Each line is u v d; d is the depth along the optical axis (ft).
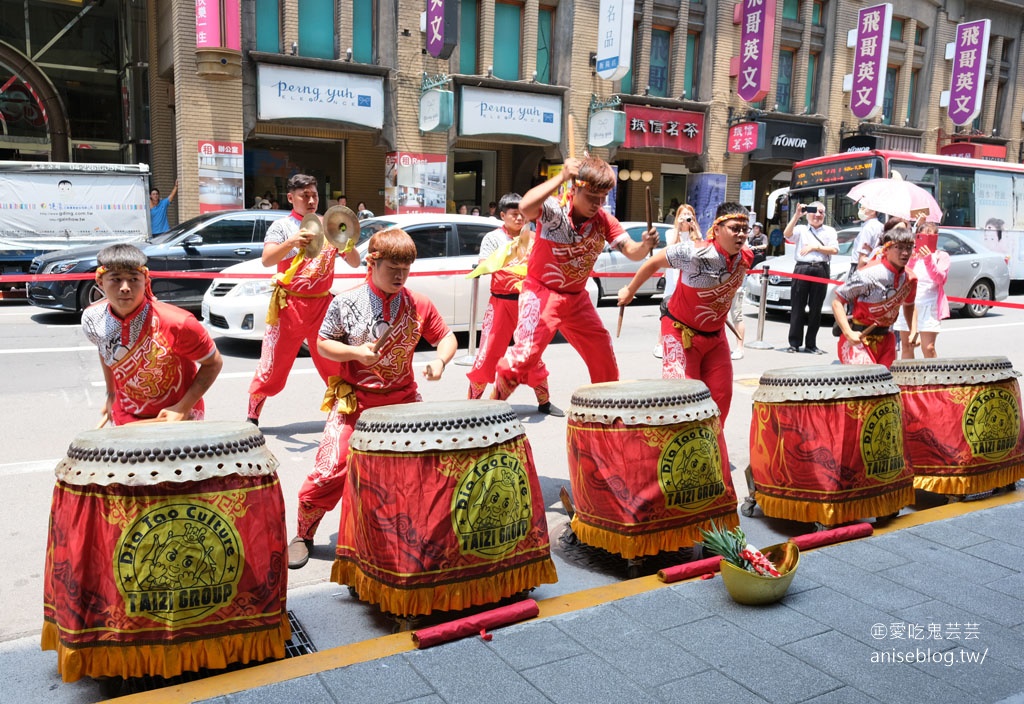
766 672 8.91
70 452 8.53
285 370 18.92
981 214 58.95
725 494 12.35
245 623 8.68
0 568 12.04
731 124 73.87
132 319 10.65
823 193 54.85
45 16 63.41
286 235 18.19
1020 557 12.22
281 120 54.24
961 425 14.83
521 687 8.55
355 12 56.80
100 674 8.29
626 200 75.00
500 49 63.21
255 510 8.68
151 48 59.11
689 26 71.31
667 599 10.75
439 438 9.67
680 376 14.78
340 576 10.75
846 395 13.10
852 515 13.21
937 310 25.04
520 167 68.03
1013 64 95.81
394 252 10.91
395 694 8.36
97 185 45.50
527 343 14.47
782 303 45.19
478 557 9.90
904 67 85.71
